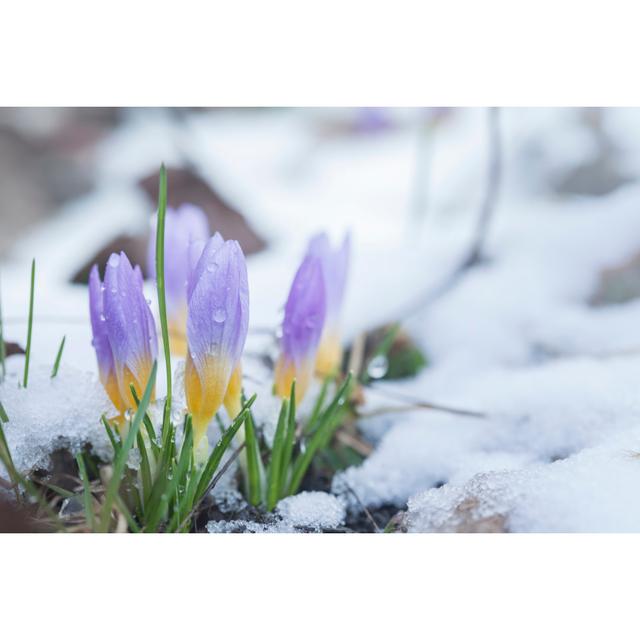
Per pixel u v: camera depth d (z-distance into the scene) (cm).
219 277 20
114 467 21
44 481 23
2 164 43
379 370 31
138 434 21
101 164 44
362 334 31
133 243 38
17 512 23
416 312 34
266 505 24
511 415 27
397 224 42
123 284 21
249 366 28
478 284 37
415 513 23
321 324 23
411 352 32
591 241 39
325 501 24
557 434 26
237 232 41
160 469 22
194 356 21
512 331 33
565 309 35
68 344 29
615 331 33
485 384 30
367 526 24
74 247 38
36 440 23
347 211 43
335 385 28
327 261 25
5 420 23
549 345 33
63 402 24
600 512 22
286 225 42
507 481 23
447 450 26
